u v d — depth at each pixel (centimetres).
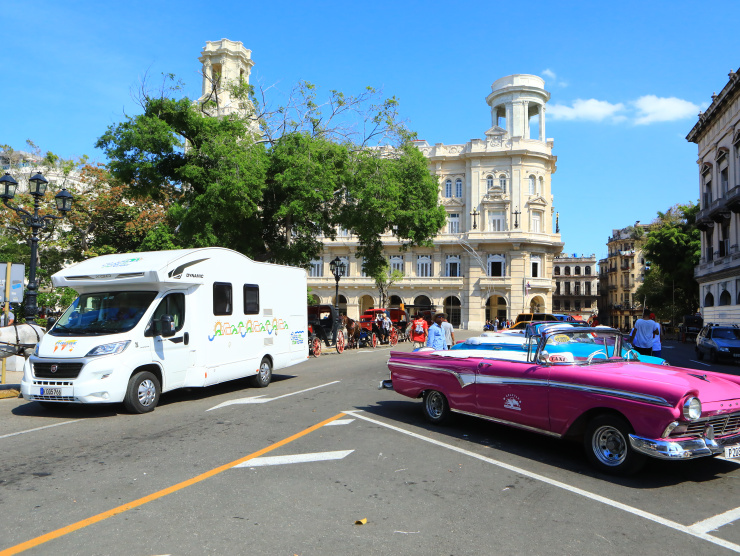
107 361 862
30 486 523
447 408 800
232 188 1727
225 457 628
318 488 523
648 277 6681
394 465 604
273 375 1511
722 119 3600
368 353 2427
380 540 406
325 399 1055
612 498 511
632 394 559
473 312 5825
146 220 3356
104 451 655
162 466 590
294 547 391
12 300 1359
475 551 391
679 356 2503
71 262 3453
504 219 5838
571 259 10181
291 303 1391
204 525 429
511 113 5962
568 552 392
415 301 6056
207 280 1076
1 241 3189
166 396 1114
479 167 5903
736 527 446
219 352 1096
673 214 6106
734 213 3488
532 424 668
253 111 2125
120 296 977
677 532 434
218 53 4641
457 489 529
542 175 5912
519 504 491
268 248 2255
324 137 2122
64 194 1465
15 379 1395
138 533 412
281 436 733
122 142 1766
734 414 576
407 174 2433
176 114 1841
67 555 375
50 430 782
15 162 3553
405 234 2469
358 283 6150
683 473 598
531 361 693
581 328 704
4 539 401
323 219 2239
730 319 3522
